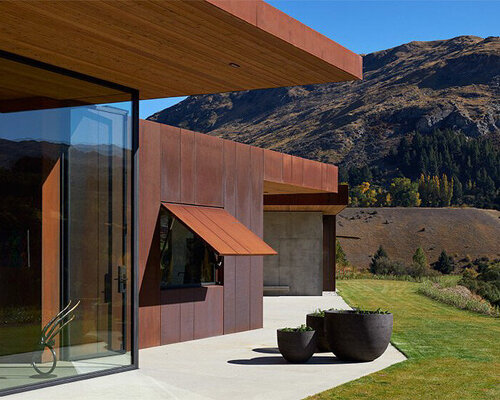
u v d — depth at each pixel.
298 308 23.06
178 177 14.58
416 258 64.69
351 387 9.23
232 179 16.72
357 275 46.47
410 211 110.38
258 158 18.16
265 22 8.48
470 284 37.03
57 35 8.54
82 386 9.41
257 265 17.27
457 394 8.84
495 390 9.12
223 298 15.84
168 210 13.98
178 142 14.60
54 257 9.86
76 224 10.22
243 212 17.19
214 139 15.97
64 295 9.94
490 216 109.56
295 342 11.31
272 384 9.52
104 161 10.70
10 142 9.30
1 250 9.15
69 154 10.13
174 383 9.62
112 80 10.77
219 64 10.02
